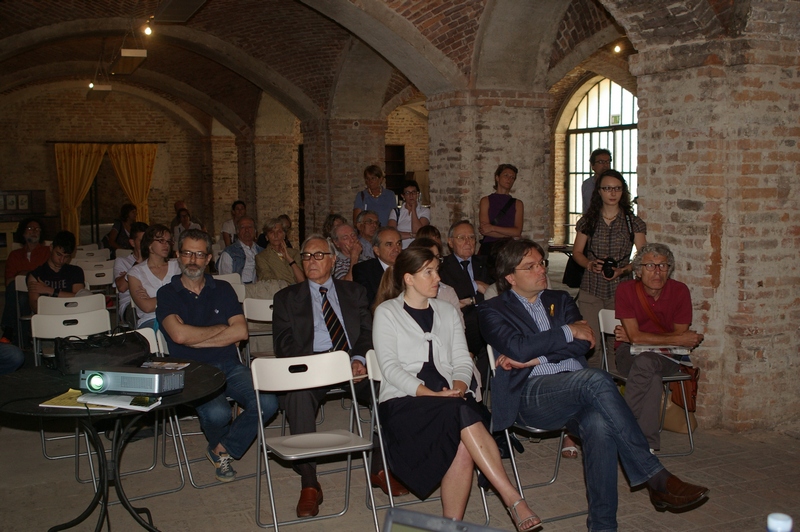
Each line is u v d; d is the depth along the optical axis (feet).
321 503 13.71
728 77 16.70
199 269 15.20
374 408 13.28
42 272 23.15
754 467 15.11
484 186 28.37
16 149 60.80
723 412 17.52
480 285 18.57
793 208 17.31
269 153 55.67
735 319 17.13
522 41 27.25
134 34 38.91
